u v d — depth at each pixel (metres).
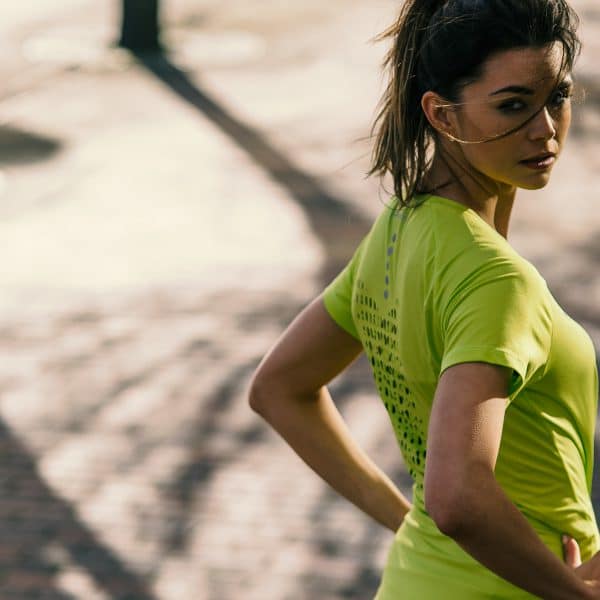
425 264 2.68
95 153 18.52
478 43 2.54
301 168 17.36
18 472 9.60
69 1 31.14
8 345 12.04
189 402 10.70
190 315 12.64
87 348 11.95
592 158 17.05
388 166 2.85
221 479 9.41
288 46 25.20
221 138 18.97
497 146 2.59
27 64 24.64
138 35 25.17
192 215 15.70
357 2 29.30
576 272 13.09
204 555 8.43
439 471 2.40
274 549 8.46
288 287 13.27
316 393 3.29
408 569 2.94
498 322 2.50
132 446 9.97
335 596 7.90
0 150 18.88
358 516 8.82
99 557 8.45
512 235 14.27
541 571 2.45
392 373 2.93
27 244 14.95
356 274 3.09
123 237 15.05
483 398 2.44
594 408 2.82
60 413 10.59
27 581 8.19
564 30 2.56
